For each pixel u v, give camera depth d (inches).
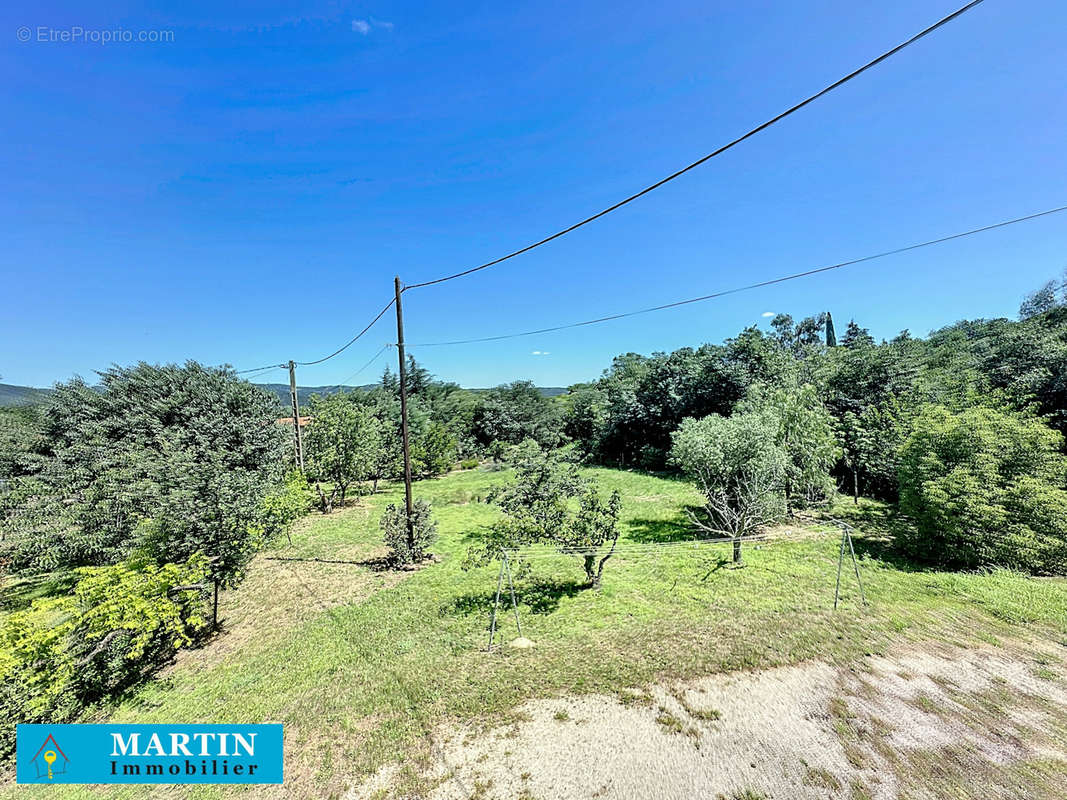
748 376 801.6
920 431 379.6
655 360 984.9
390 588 349.7
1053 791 136.1
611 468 960.9
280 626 290.0
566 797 141.2
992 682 193.5
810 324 1395.2
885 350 644.1
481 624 276.4
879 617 258.2
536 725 176.1
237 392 613.3
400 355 400.5
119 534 378.0
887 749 155.7
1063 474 331.6
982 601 274.2
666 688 195.9
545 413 1296.8
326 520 599.5
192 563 266.8
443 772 154.3
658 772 149.3
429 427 1024.9
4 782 162.1
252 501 316.5
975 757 150.6
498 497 327.3
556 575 359.6
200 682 225.5
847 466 577.9
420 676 218.1
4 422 518.3
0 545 424.5
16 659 179.9
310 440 662.5
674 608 284.5
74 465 453.7
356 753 166.4
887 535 423.5
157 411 542.6
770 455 390.0
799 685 194.7
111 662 216.5
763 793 138.8
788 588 308.7
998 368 574.2
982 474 333.7
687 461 487.8
